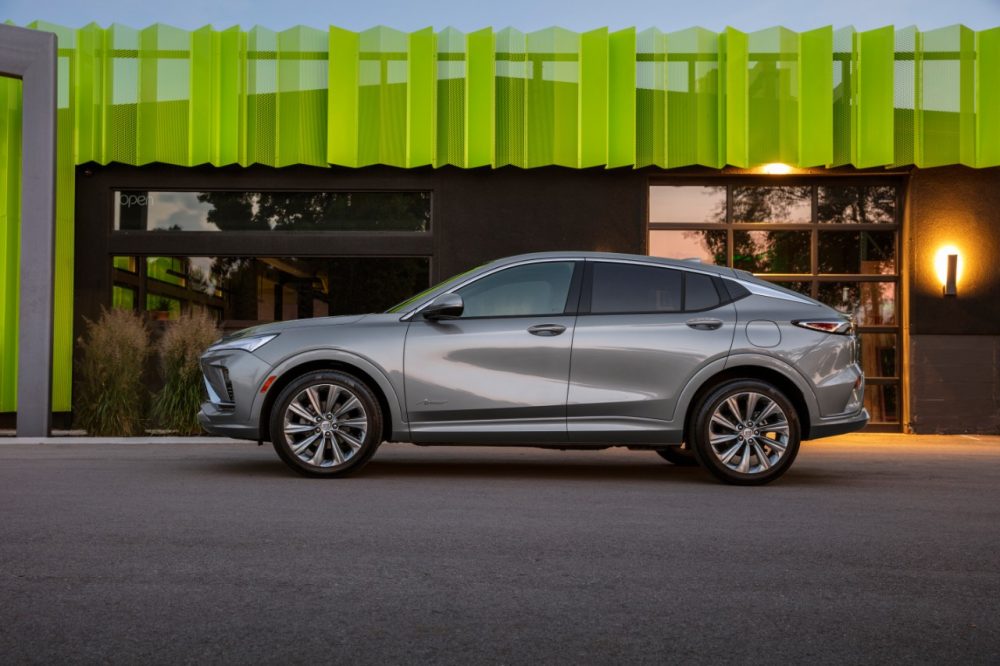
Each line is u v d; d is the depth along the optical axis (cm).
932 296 1242
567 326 716
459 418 714
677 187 1274
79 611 351
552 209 1264
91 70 1255
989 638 330
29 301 1098
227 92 1251
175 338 1131
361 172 1269
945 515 580
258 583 393
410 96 1241
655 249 1266
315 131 1253
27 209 1099
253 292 1292
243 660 300
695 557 452
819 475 787
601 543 481
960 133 1211
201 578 400
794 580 409
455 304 701
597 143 1230
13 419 1261
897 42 1222
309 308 1291
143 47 1252
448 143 1248
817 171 1245
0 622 338
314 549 458
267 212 1285
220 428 729
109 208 1279
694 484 718
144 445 1005
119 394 1130
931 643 324
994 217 1242
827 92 1210
